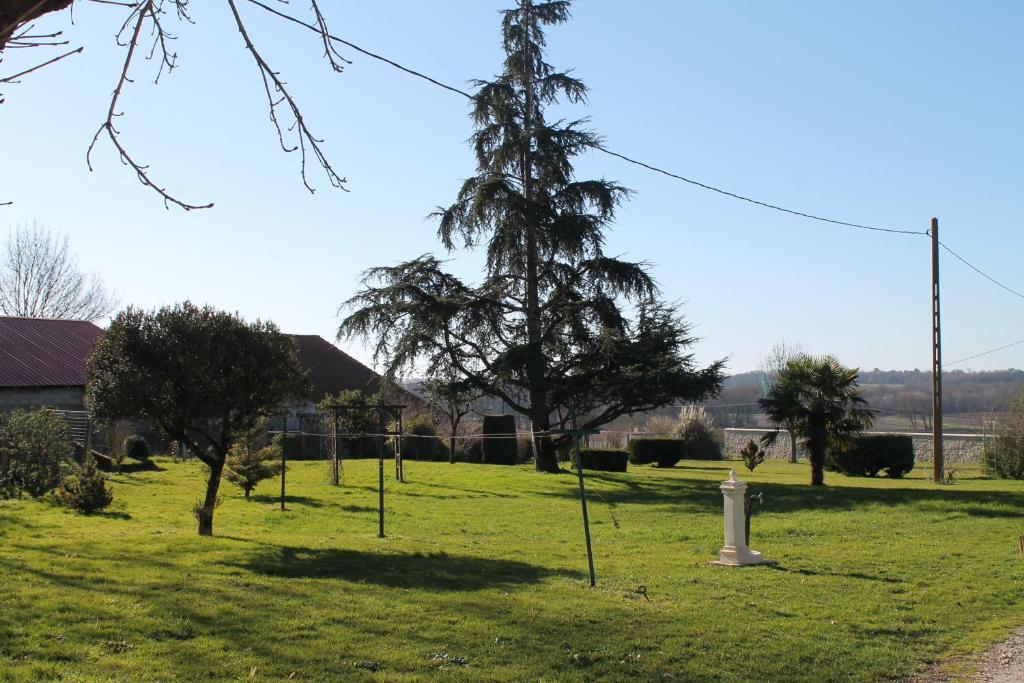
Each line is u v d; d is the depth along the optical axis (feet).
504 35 95.30
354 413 97.35
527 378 95.61
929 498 68.33
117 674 19.19
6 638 21.18
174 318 42.45
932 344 99.60
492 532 52.34
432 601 28.22
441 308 92.02
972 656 24.63
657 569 37.14
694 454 170.40
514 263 98.32
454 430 124.98
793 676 22.16
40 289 160.86
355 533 51.01
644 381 91.50
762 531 51.16
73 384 101.96
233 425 44.42
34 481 60.85
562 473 98.27
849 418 86.38
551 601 29.12
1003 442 115.24
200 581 29.55
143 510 58.44
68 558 33.01
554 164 92.48
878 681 22.22
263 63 12.84
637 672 21.75
